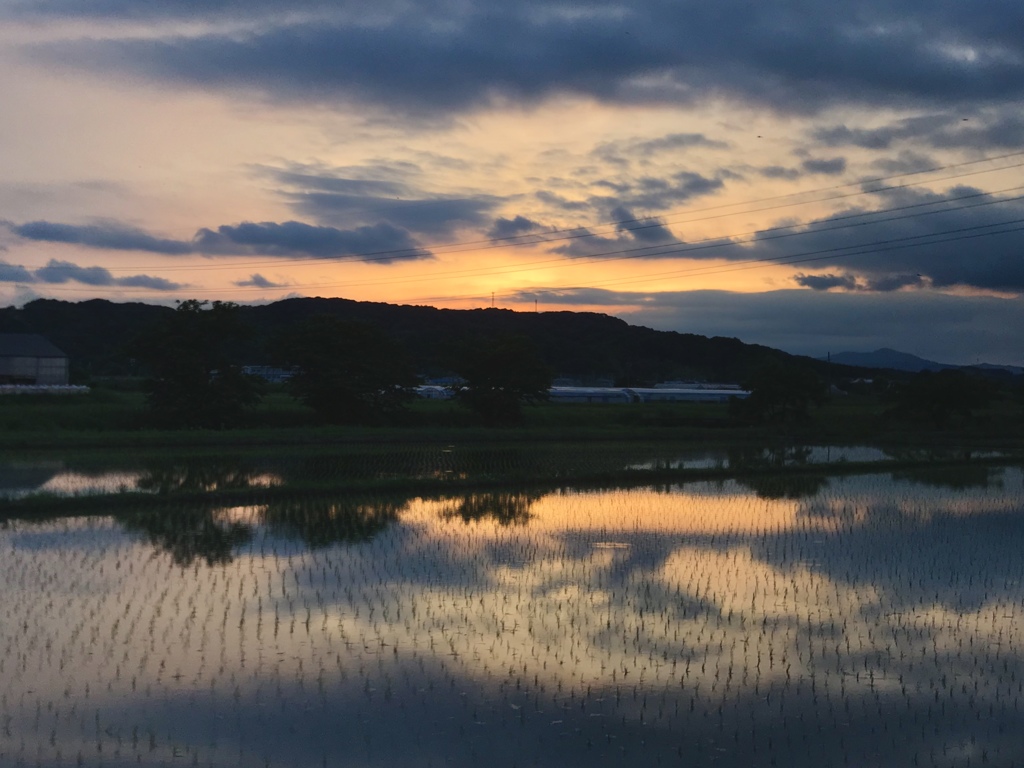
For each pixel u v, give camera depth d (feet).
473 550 61.77
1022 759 29.73
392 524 72.90
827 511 82.84
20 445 136.98
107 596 48.21
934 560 60.34
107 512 78.64
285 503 85.40
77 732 30.73
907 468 129.08
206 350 177.58
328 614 44.86
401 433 168.66
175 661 37.58
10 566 55.67
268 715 32.22
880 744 30.71
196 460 123.44
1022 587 52.85
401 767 28.53
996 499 92.48
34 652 38.63
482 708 33.09
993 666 38.68
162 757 29.01
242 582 51.52
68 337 463.42
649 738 30.78
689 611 46.32
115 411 174.60
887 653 40.19
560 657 38.65
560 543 64.90
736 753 29.81
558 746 30.07
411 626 42.86
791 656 39.47
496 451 146.20
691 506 85.40
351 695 34.09
